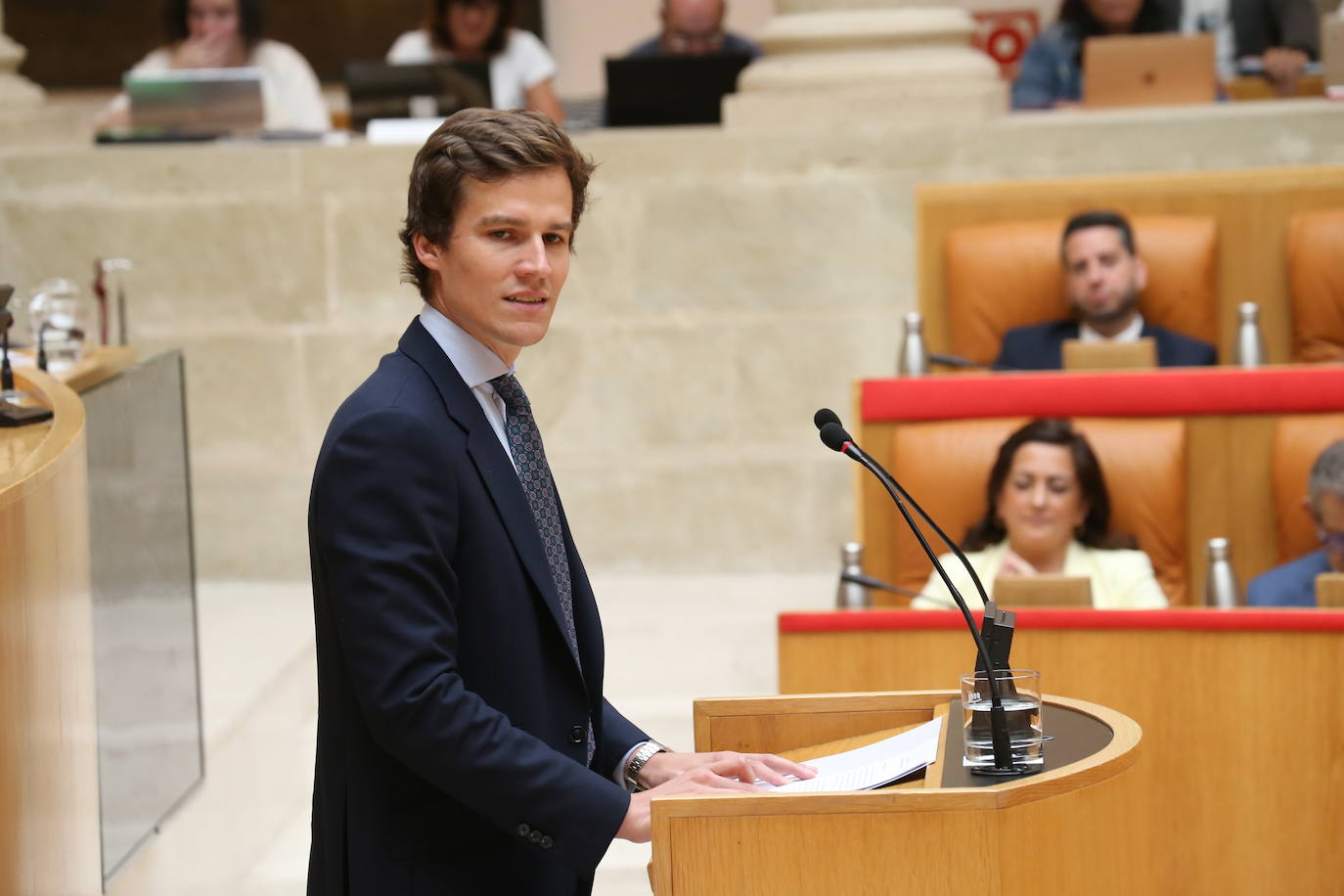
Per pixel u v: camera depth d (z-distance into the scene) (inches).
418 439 278.7
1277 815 494.3
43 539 346.6
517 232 285.3
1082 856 275.1
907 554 659.4
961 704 329.1
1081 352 708.0
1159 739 500.1
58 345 535.8
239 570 902.4
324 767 293.6
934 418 666.8
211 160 882.1
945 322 827.4
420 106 904.9
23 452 375.6
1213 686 496.1
